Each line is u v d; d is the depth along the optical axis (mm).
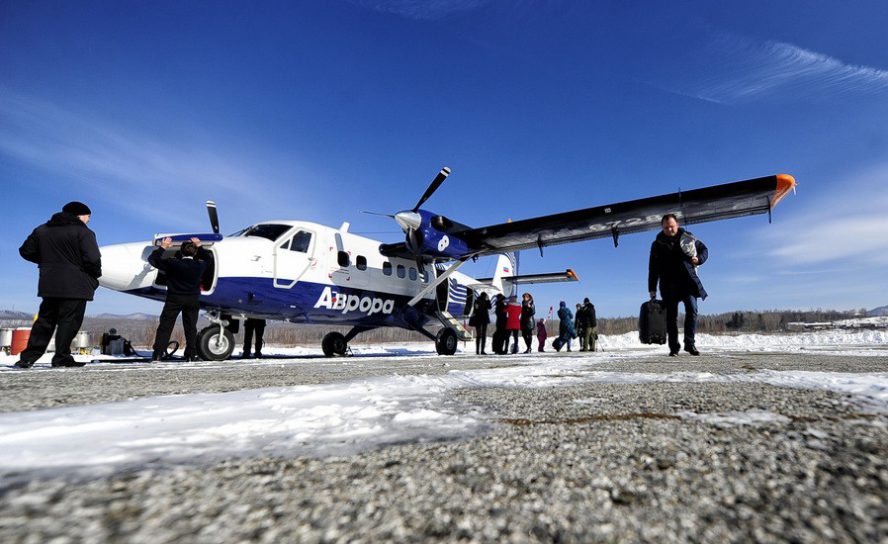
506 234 9344
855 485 715
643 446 980
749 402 1540
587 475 786
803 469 795
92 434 1104
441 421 1303
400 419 1319
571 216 8664
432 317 10703
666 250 5355
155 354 5789
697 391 1884
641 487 722
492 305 13242
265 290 7582
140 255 6664
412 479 768
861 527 558
